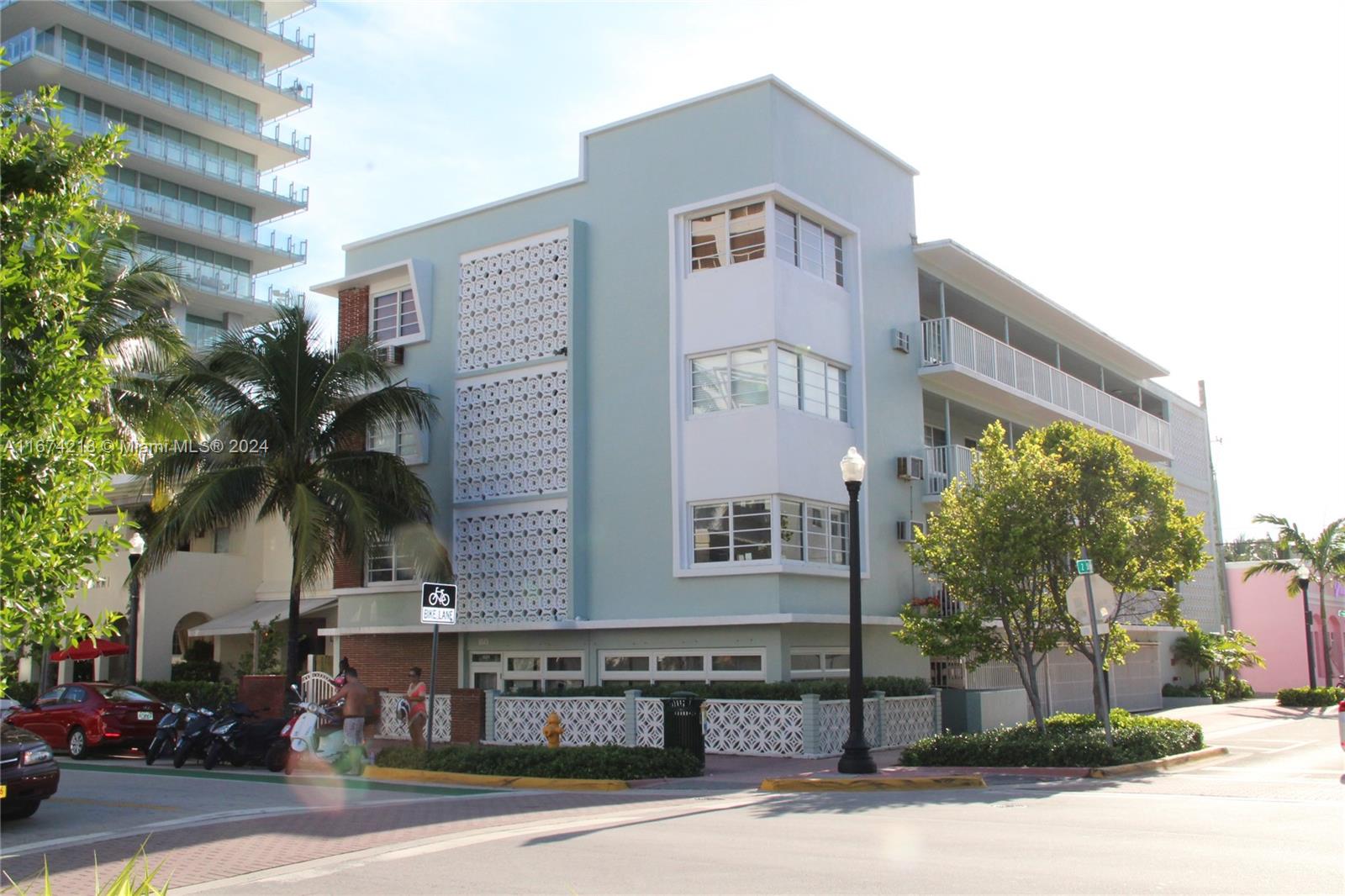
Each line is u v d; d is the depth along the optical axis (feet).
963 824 40.01
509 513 84.43
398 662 89.86
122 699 77.25
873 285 86.94
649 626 76.79
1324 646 148.97
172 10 169.89
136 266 72.33
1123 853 33.22
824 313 80.69
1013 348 103.09
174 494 85.05
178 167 168.86
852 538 59.67
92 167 23.18
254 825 42.50
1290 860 31.81
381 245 95.09
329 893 30.35
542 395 83.92
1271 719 100.17
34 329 21.35
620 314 82.02
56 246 21.81
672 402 78.23
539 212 86.58
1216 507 156.97
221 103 177.58
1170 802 45.57
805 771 60.03
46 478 20.29
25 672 117.19
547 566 81.87
